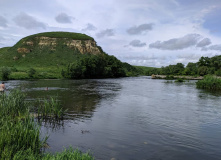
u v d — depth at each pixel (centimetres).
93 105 2091
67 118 1520
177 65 15850
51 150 911
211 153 937
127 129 1285
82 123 1400
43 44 13888
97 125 1361
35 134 890
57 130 1223
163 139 1111
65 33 15875
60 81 6075
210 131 1270
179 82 6675
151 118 1585
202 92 3484
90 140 1067
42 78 7394
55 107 1562
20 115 1357
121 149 955
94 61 9569
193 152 943
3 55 12331
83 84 5022
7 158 676
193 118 1599
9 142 774
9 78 6322
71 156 691
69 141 1042
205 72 12800
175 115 1700
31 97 2503
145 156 883
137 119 1548
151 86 4803
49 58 12250
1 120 992
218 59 13888
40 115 1562
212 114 1750
